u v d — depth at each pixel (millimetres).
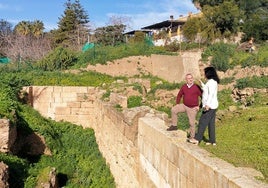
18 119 19969
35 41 59062
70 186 17688
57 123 24875
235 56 40938
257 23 51312
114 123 16875
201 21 53656
